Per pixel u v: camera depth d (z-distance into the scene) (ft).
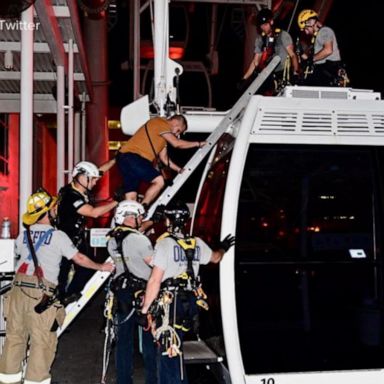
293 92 14.96
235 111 15.78
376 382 13.89
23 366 15.83
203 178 18.08
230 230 13.58
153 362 15.85
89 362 21.20
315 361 13.78
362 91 15.26
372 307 14.01
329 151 14.21
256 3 30.89
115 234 15.42
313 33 18.17
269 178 13.96
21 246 15.42
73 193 16.07
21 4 18.12
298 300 13.83
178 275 13.55
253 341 13.65
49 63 30.89
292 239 13.94
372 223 14.19
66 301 15.08
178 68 18.49
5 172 45.44
